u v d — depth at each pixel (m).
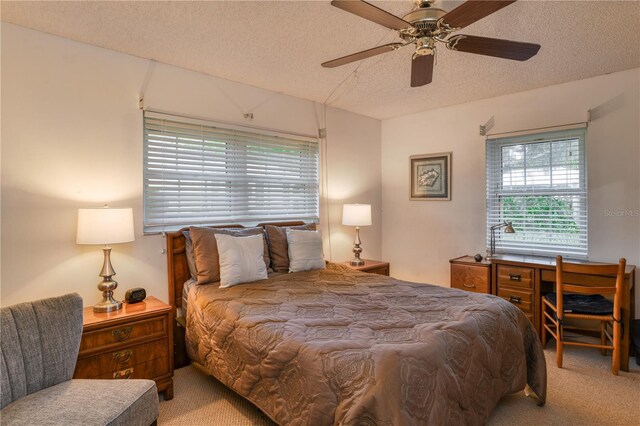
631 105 3.08
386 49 2.04
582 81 3.31
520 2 2.04
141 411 1.60
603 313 2.70
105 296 2.35
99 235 2.23
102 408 1.48
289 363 1.65
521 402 2.27
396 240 4.70
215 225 3.21
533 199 3.69
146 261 2.80
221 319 2.16
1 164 2.22
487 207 3.95
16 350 1.60
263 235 3.17
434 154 4.32
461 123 4.10
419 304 2.19
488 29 2.35
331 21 2.26
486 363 1.84
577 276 2.99
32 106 2.32
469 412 1.67
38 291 2.34
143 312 2.26
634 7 2.09
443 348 1.63
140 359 2.24
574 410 2.18
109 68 2.64
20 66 2.28
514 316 2.21
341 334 1.72
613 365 2.62
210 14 2.17
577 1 2.03
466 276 3.63
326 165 4.16
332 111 4.21
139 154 2.78
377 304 2.19
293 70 3.07
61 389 1.63
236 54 2.74
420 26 1.83
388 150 4.77
